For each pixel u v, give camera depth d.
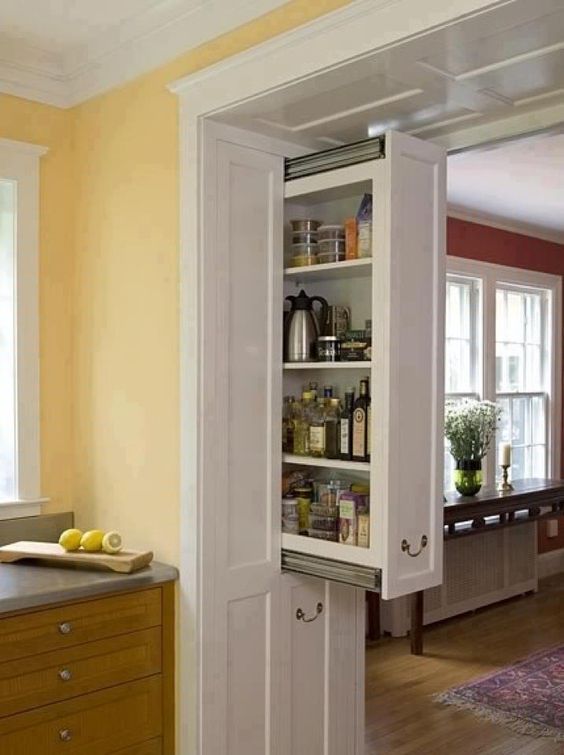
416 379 2.32
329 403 2.59
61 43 2.79
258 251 2.58
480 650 4.65
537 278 6.29
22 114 2.92
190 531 2.47
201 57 2.47
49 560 2.62
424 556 2.36
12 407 2.93
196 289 2.44
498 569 5.56
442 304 2.39
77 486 3.02
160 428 2.62
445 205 2.41
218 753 2.49
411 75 2.10
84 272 2.98
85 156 2.97
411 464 2.31
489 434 5.12
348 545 2.41
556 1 1.69
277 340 2.64
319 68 2.07
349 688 2.88
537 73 2.10
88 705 2.36
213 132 2.46
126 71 2.74
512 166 4.39
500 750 3.42
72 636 2.32
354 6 1.96
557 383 6.52
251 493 2.57
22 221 2.91
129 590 2.43
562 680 4.18
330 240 2.56
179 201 2.53
